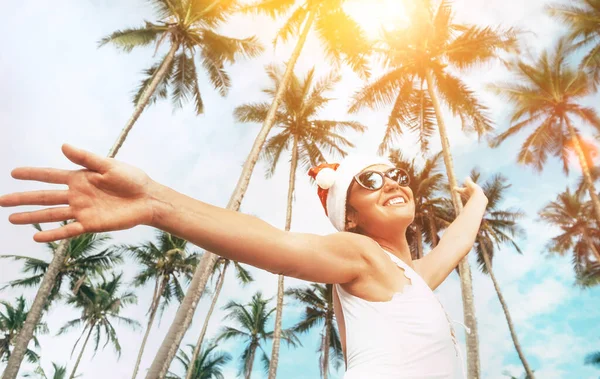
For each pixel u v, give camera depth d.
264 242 0.77
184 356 35.84
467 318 14.14
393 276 0.89
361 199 1.14
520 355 23.64
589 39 23.95
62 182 0.71
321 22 18.53
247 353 33.06
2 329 36.16
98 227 0.69
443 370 0.81
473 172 28.88
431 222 26.69
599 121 24.81
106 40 20.89
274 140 25.94
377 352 0.81
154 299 31.31
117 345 36.62
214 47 21.70
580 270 31.98
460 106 19.77
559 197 32.94
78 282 28.95
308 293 29.97
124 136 18.67
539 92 25.14
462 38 19.25
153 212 0.71
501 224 28.41
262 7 19.20
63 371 41.12
